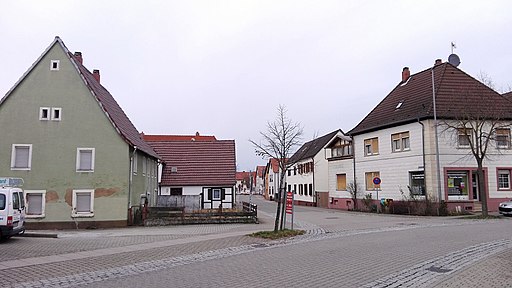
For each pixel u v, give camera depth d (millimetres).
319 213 34688
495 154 30484
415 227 20500
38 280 9469
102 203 23672
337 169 42438
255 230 20812
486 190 30172
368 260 11367
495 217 25578
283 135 41062
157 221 24344
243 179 134875
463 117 28656
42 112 24031
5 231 16344
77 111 24234
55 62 24516
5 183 17500
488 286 8250
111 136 24234
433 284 8523
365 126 37281
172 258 12398
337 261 11312
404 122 32250
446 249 13008
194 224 24750
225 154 39656
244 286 8594
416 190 31391
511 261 10750
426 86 34031
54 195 23453
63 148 23875
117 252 13648
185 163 38719
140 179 28078
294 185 64125
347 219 27219
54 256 12859
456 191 30000
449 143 30109
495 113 29641
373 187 35938
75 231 21625
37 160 23641
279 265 10914
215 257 12547
